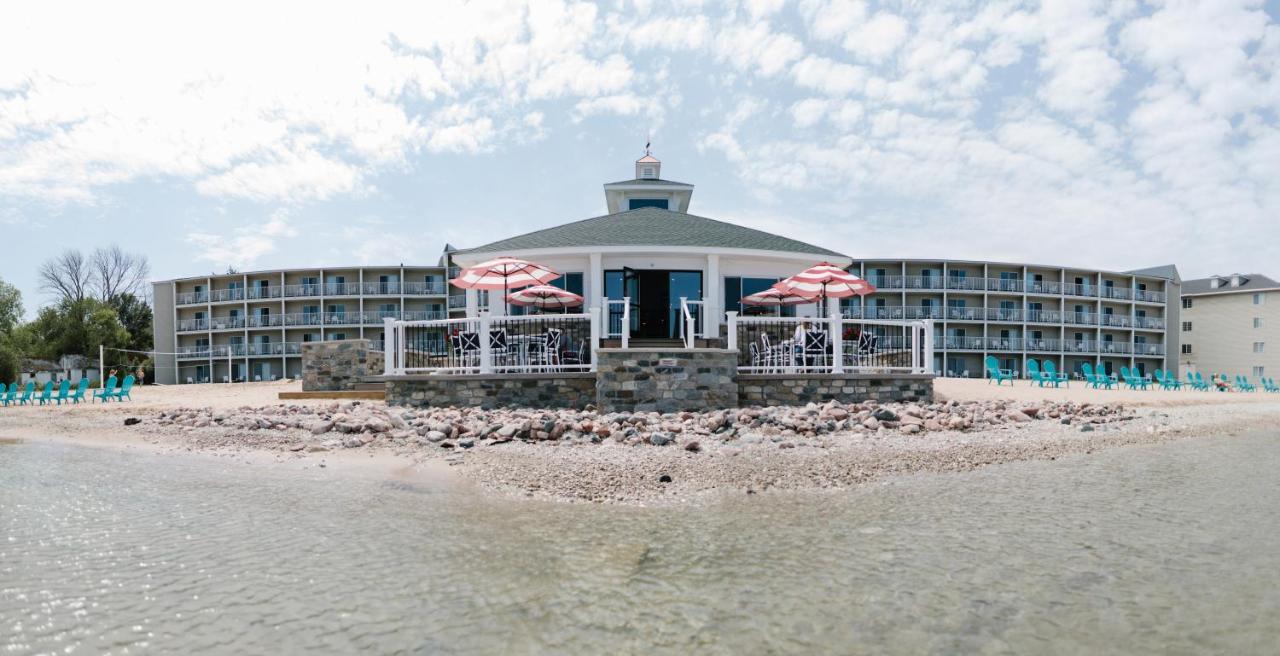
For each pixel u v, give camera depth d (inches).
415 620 159.8
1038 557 205.5
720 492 293.0
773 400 561.3
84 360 2325.3
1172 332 2456.9
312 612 163.9
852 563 200.5
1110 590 179.2
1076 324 2236.7
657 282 807.1
